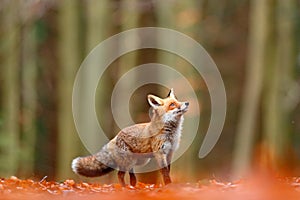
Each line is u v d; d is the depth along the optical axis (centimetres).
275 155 2859
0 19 2920
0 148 2856
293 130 3322
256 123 3167
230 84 3525
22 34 2969
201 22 3247
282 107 2950
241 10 3556
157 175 2283
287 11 2923
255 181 1177
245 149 2905
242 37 3562
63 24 2909
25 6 2877
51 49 3453
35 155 3262
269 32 2912
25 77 3123
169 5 2948
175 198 1016
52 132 3425
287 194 1041
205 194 1055
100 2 2881
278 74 2917
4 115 2931
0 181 1254
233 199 1009
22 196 1065
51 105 3456
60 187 1182
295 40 3173
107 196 1055
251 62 3052
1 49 2941
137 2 2956
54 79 3469
